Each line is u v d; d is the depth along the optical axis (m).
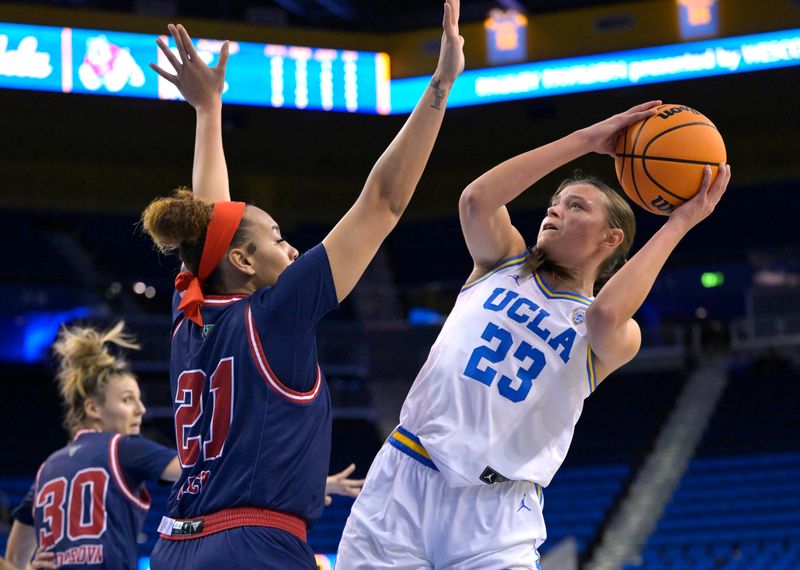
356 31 15.76
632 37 15.14
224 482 2.34
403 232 21.50
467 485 2.96
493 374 3.02
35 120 16.53
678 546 15.37
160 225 2.50
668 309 22.78
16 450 16.80
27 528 4.49
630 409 19.23
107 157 18.77
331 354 19.20
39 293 19.70
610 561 15.20
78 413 4.56
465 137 18.30
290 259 2.64
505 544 2.95
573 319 3.10
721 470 17.23
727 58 14.74
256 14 15.61
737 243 20.28
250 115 15.60
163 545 2.40
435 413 3.04
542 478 3.04
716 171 3.07
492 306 3.13
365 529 3.02
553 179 19.53
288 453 2.36
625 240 3.24
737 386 19.50
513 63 15.56
